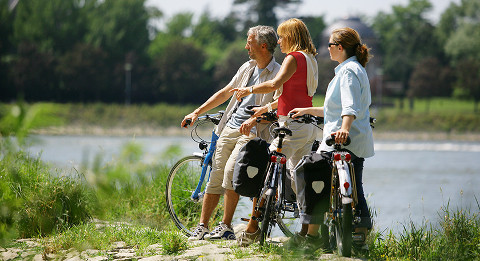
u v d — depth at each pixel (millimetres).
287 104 13883
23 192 7258
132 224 16562
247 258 12086
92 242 13562
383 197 55375
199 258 12492
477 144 187625
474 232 14336
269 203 12891
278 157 13352
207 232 15578
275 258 11727
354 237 12320
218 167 15516
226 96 15992
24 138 4219
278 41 14531
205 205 15711
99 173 4492
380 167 99562
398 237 14844
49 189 11008
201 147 16781
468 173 88062
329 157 12445
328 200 12227
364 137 12430
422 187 66688
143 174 4438
